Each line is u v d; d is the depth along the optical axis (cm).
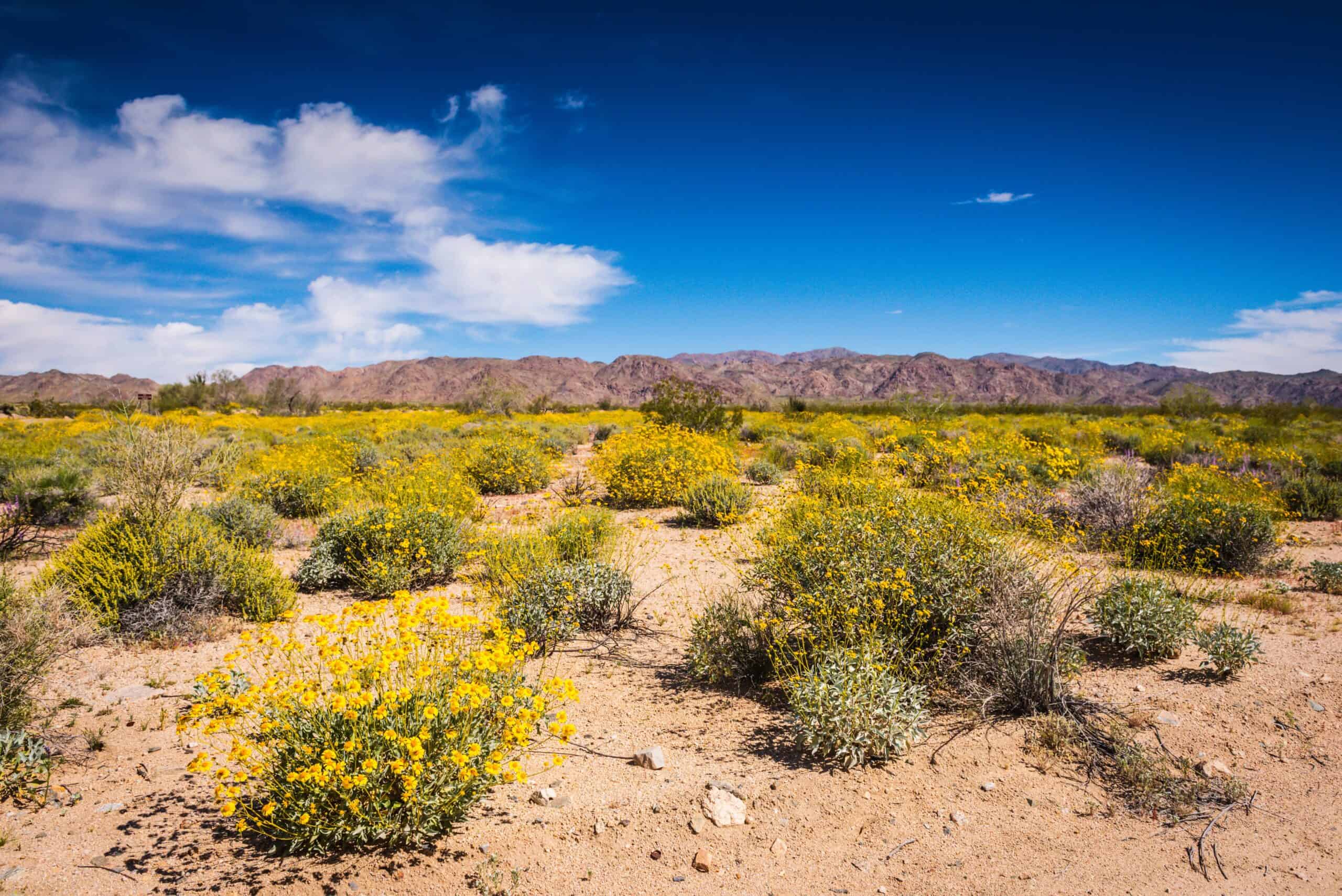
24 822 335
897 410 3055
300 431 3123
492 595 615
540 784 378
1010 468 1086
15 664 418
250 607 636
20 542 884
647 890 303
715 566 824
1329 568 729
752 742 423
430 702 340
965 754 405
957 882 305
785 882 307
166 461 683
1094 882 304
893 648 465
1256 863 314
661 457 1326
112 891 291
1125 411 5447
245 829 317
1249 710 450
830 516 587
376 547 749
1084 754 402
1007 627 470
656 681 513
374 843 325
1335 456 1758
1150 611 532
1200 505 841
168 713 453
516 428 2653
